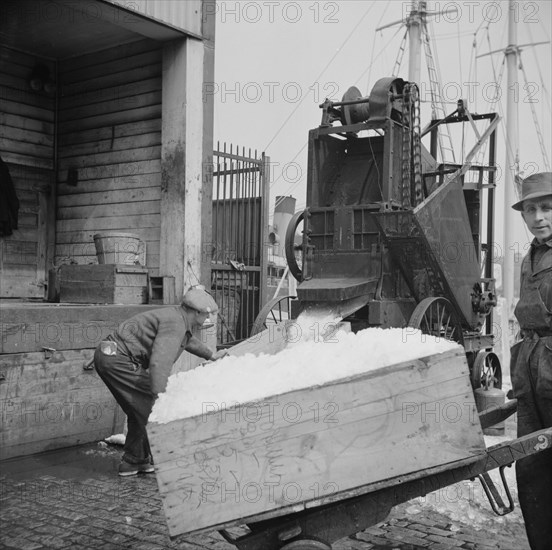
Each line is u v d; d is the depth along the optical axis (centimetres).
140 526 449
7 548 411
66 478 564
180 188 876
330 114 824
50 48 998
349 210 770
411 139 765
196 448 296
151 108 930
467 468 315
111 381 546
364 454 300
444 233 744
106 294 806
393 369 304
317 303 728
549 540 360
